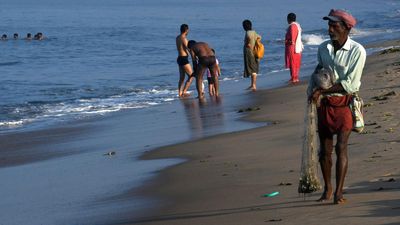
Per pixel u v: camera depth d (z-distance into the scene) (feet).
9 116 109.09
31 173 67.72
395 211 39.14
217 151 66.95
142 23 398.62
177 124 90.02
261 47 118.32
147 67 180.14
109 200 52.85
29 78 161.48
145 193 53.42
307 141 42.29
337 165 42.16
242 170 56.34
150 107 111.34
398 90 90.89
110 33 314.76
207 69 118.21
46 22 418.92
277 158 59.36
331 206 41.81
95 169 65.92
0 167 72.13
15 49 243.19
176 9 622.13
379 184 45.78
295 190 47.32
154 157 68.33
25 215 51.65
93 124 97.81
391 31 275.39
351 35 259.19
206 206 46.73
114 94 131.85
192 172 58.39
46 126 98.63
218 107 102.37
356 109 42.45
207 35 292.61
